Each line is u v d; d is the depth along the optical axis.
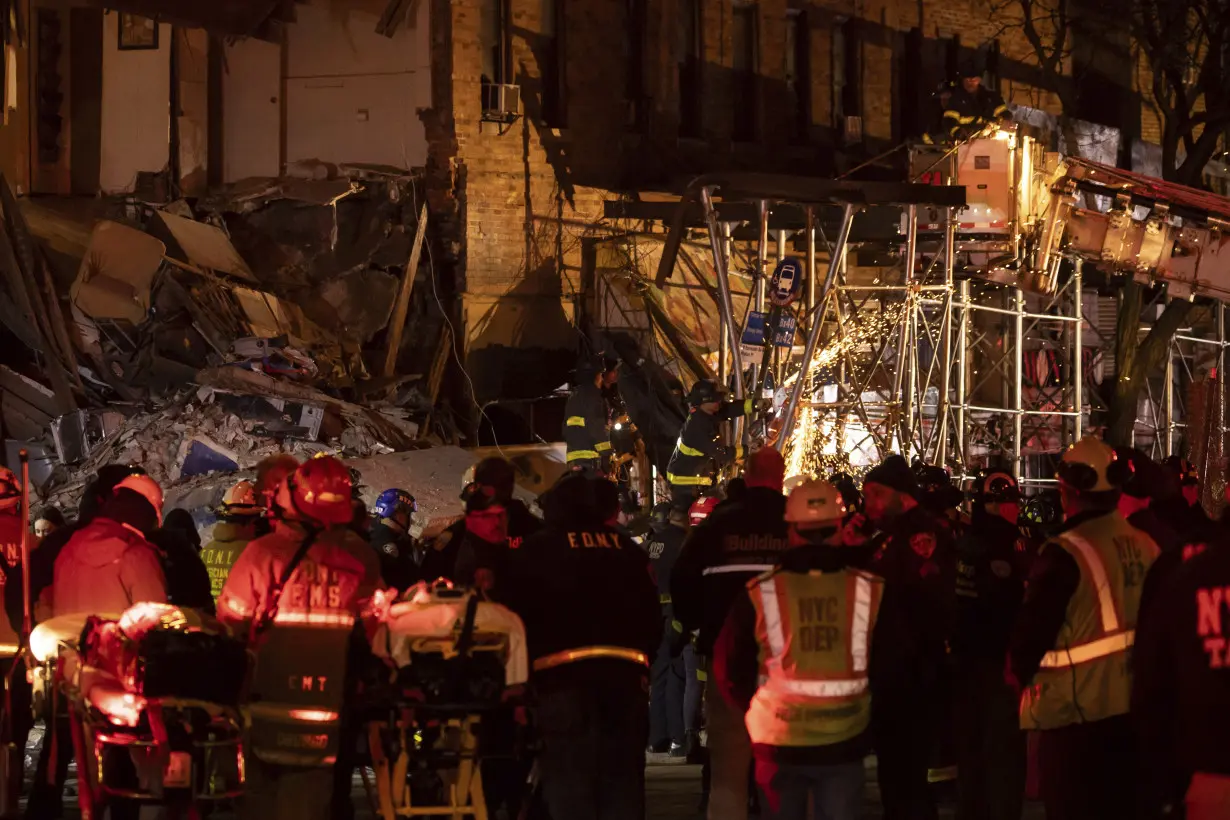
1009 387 49.25
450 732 12.91
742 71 53.41
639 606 14.24
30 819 15.81
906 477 15.30
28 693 17.11
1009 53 58.81
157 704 13.05
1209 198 40.84
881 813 19.25
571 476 14.55
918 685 15.38
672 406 45.66
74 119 47.88
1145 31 58.59
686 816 18.97
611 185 49.25
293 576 12.99
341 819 13.68
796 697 12.05
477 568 15.64
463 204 46.66
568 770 13.87
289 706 12.86
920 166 41.47
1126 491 16.56
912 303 39.53
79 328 41.53
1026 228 40.84
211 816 18.34
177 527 20.86
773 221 41.03
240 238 47.38
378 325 46.84
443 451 38.53
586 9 48.81
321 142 47.59
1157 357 56.38
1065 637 13.51
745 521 15.38
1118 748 13.43
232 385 38.62
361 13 47.41
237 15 45.69
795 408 35.84
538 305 47.34
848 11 55.12
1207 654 9.60
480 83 47.22
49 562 15.95
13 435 40.91
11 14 43.75
